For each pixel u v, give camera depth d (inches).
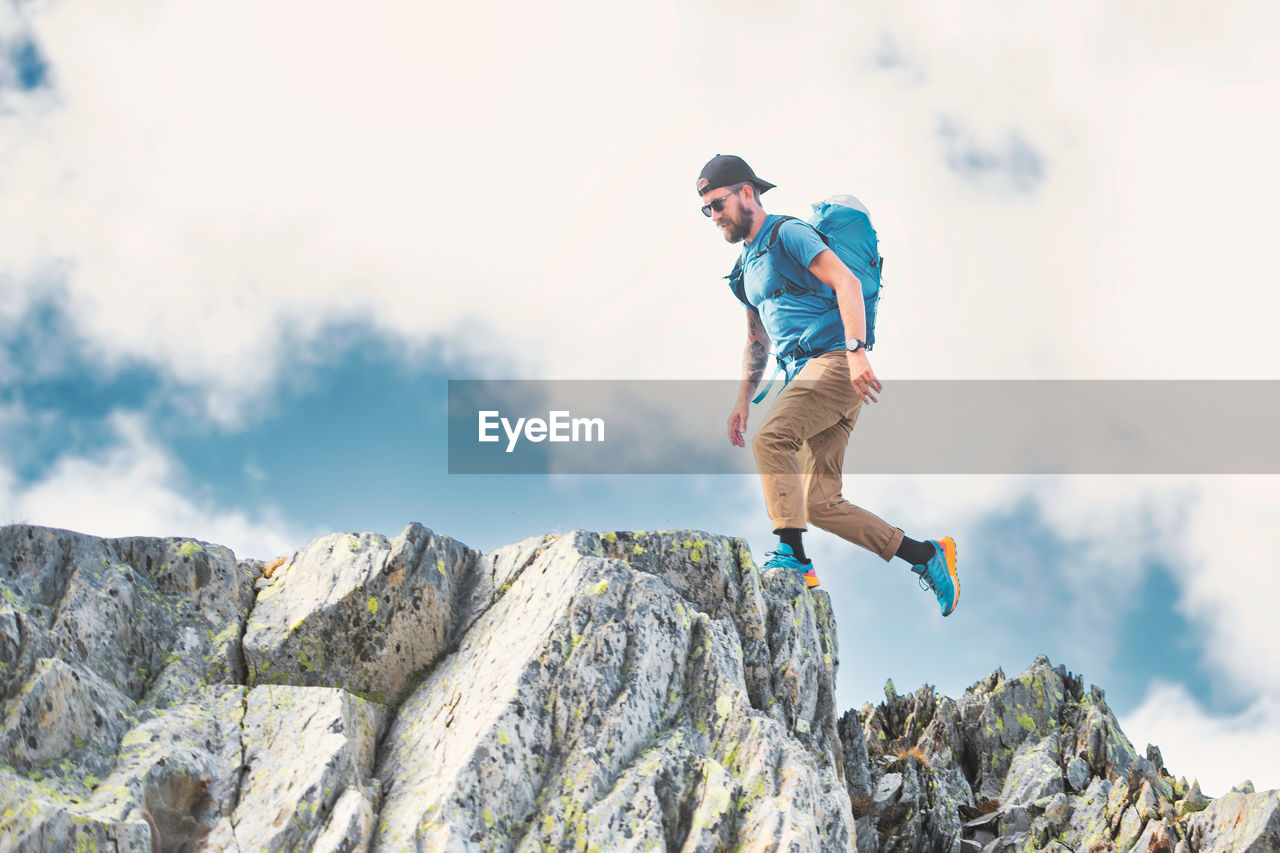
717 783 361.1
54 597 388.2
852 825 401.1
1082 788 619.5
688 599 455.5
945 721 689.6
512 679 382.0
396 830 334.6
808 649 473.7
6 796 294.5
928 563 526.3
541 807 349.1
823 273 506.3
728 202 543.5
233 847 325.1
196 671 399.2
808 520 530.9
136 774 329.1
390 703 415.8
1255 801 484.7
